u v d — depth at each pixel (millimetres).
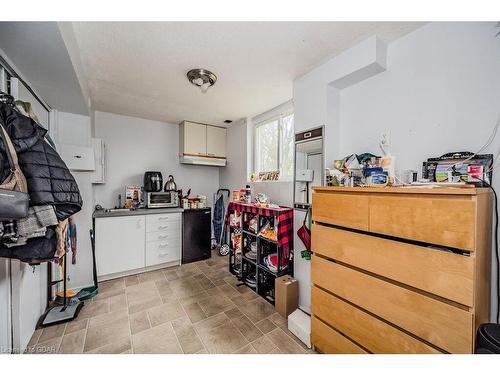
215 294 2320
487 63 1140
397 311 1065
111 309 2018
